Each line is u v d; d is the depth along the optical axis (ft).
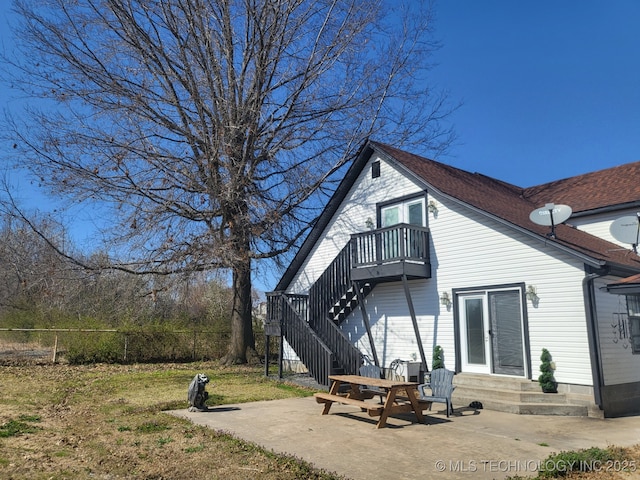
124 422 27.32
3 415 28.30
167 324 68.54
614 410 31.78
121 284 62.44
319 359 43.06
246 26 59.93
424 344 42.96
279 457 20.21
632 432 26.27
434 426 27.40
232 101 57.98
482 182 55.21
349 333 50.93
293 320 47.42
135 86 57.11
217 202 57.36
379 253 43.32
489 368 37.86
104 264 58.08
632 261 37.01
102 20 55.11
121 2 54.29
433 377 32.55
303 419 28.76
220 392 39.55
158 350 65.62
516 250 36.91
